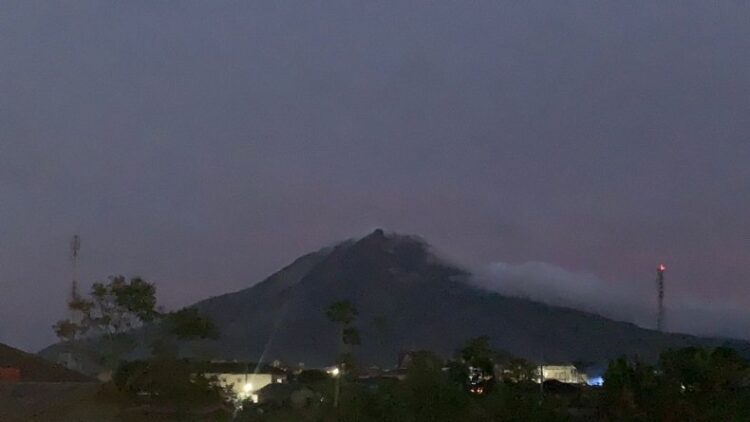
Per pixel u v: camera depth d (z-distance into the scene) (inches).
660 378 710.5
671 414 679.7
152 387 1209.4
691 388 719.7
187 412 1185.4
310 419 839.1
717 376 721.0
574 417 709.9
